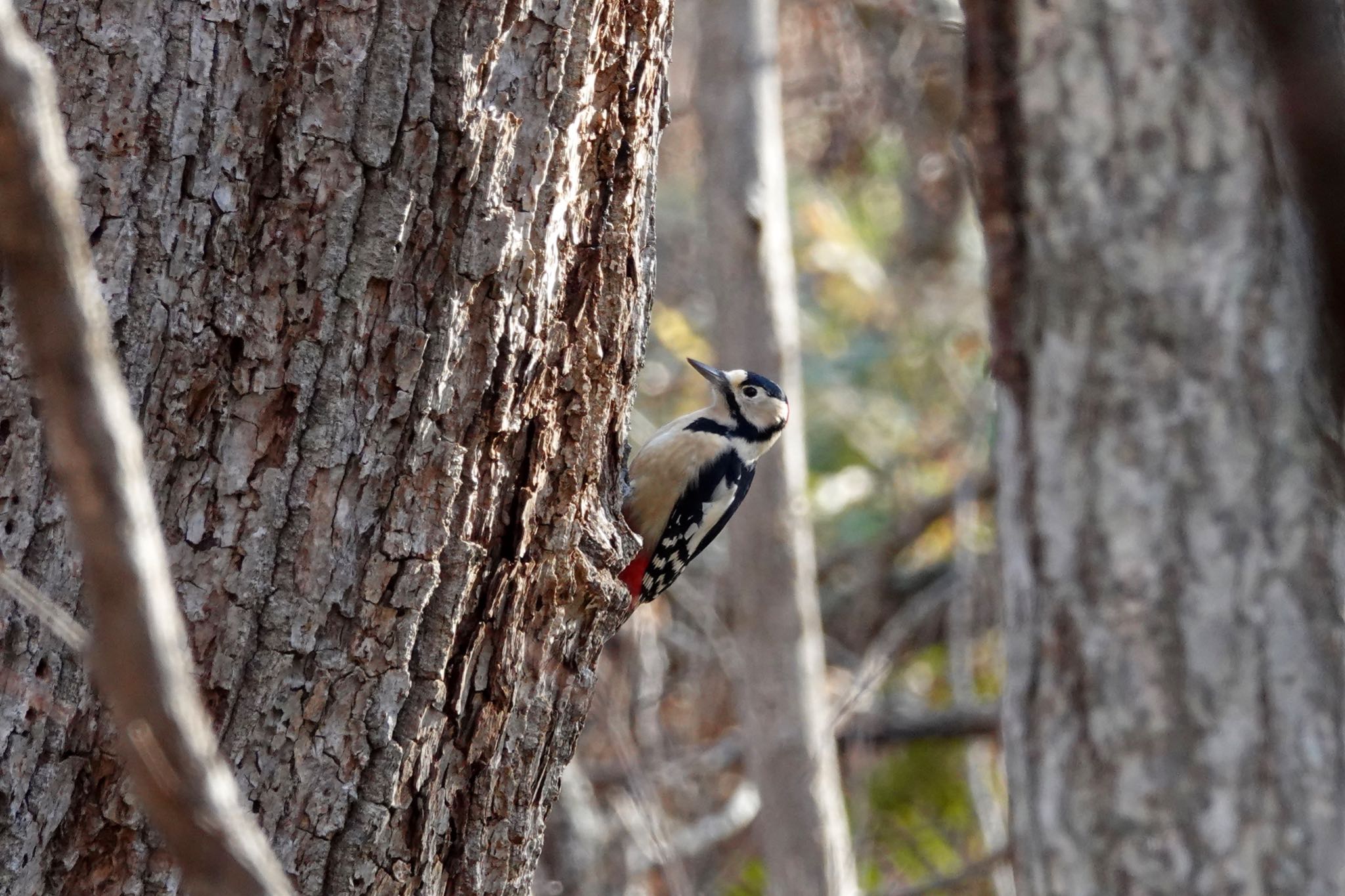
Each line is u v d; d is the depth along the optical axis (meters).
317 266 6.28
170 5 6.10
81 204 5.96
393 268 6.37
